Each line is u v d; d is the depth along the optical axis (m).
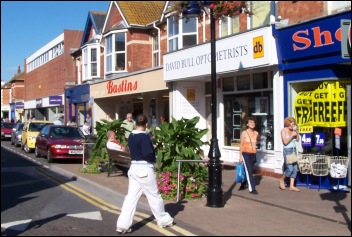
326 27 10.84
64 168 16.19
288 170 10.93
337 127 11.23
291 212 8.69
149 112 24.89
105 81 26.44
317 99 11.55
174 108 18.08
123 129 14.88
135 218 8.43
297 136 11.06
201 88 18.16
